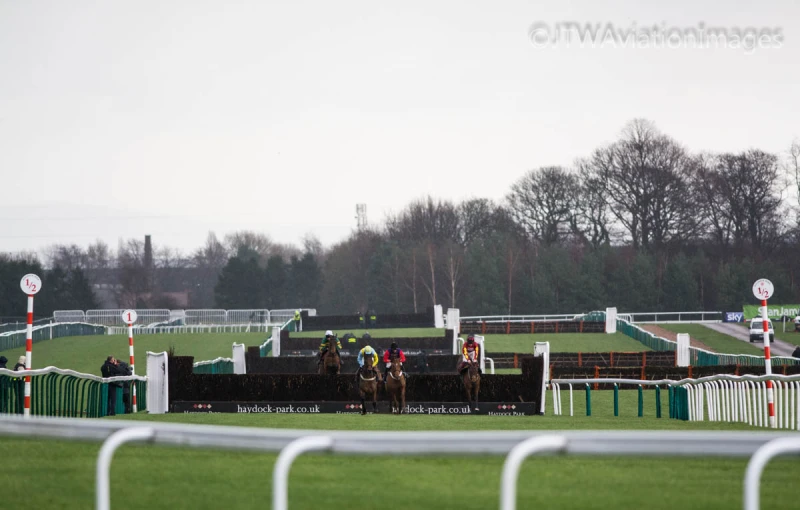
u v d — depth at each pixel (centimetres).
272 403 2266
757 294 1889
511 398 2266
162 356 2261
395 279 9488
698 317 7850
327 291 10469
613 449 476
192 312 7650
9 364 4512
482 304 8712
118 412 2223
